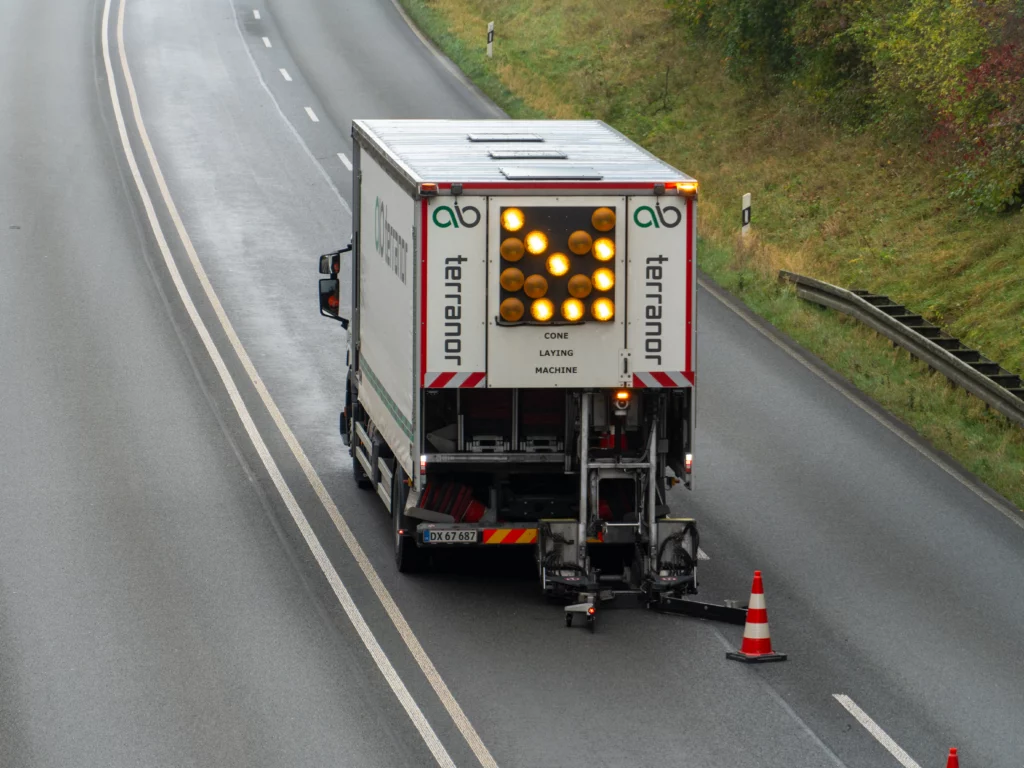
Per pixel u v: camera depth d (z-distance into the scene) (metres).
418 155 57.09
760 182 124.31
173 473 66.75
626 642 50.75
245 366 82.62
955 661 49.81
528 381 51.84
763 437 74.88
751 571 58.06
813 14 130.38
